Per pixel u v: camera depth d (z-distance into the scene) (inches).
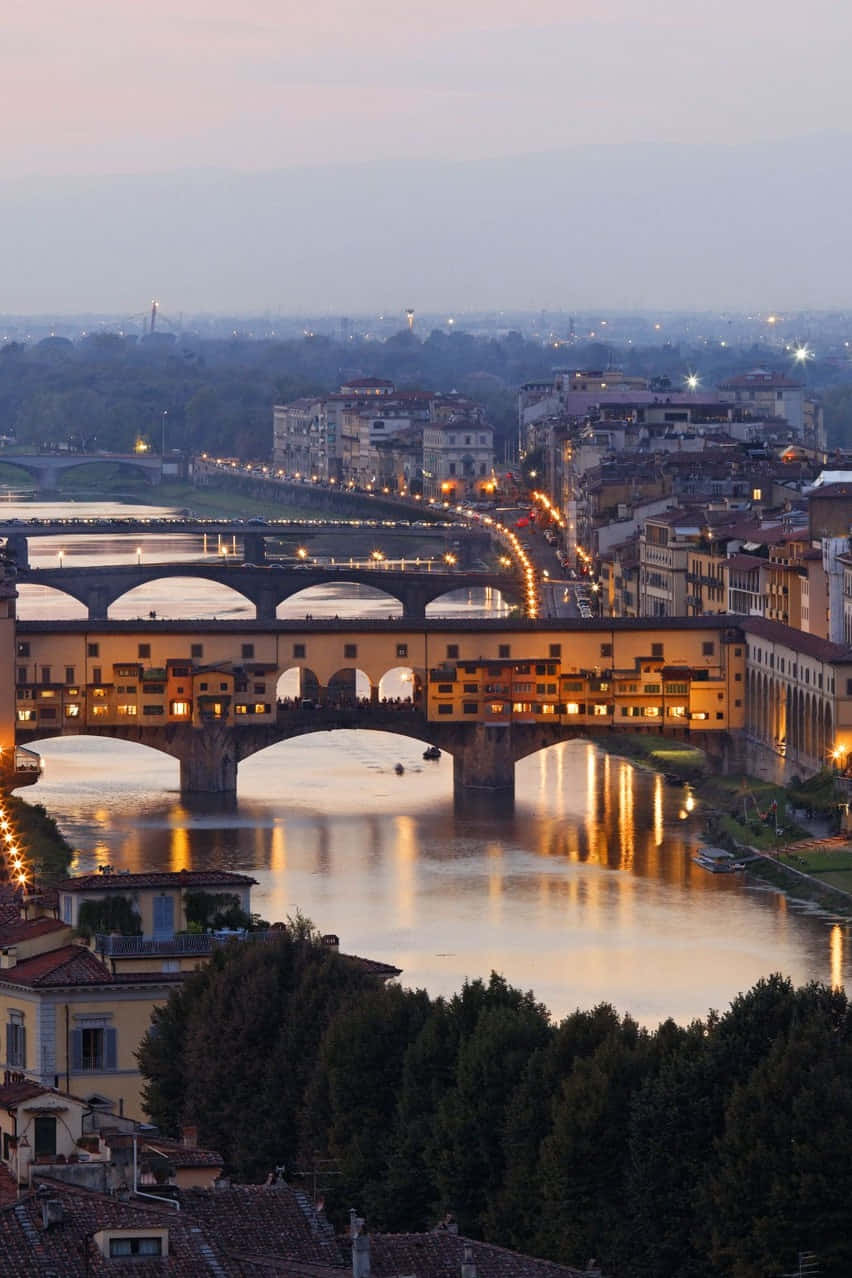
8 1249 6722.4
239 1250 7170.3
